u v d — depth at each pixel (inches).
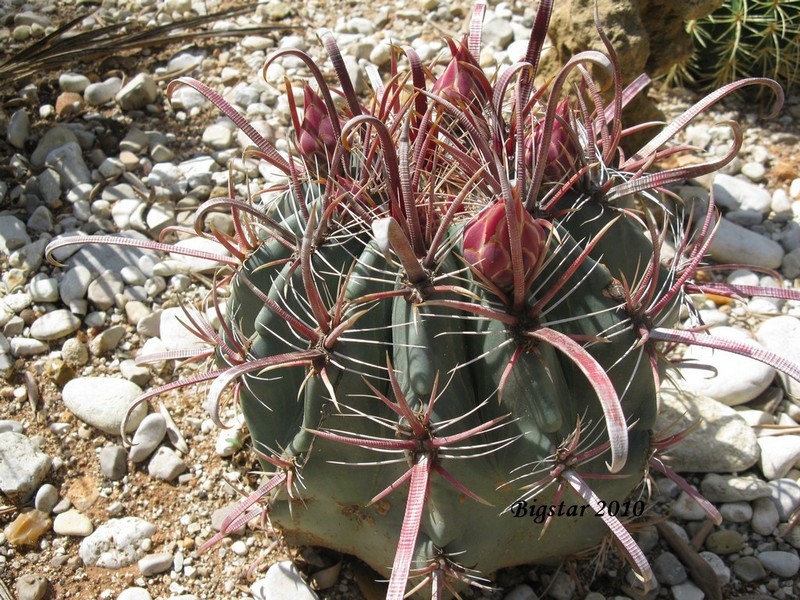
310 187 18.5
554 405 16.6
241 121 19.3
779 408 25.9
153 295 29.0
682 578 21.6
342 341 16.8
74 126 34.1
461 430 16.7
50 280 28.8
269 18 39.5
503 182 14.8
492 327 16.5
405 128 16.0
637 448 18.6
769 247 29.6
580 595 21.3
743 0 33.0
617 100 18.5
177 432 25.3
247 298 19.2
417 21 39.0
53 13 39.9
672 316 19.8
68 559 22.6
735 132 17.5
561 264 16.9
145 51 38.0
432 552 17.7
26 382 26.6
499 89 17.1
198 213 17.5
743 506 23.0
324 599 21.6
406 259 15.8
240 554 22.6
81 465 24.8
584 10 29.2
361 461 18.0
